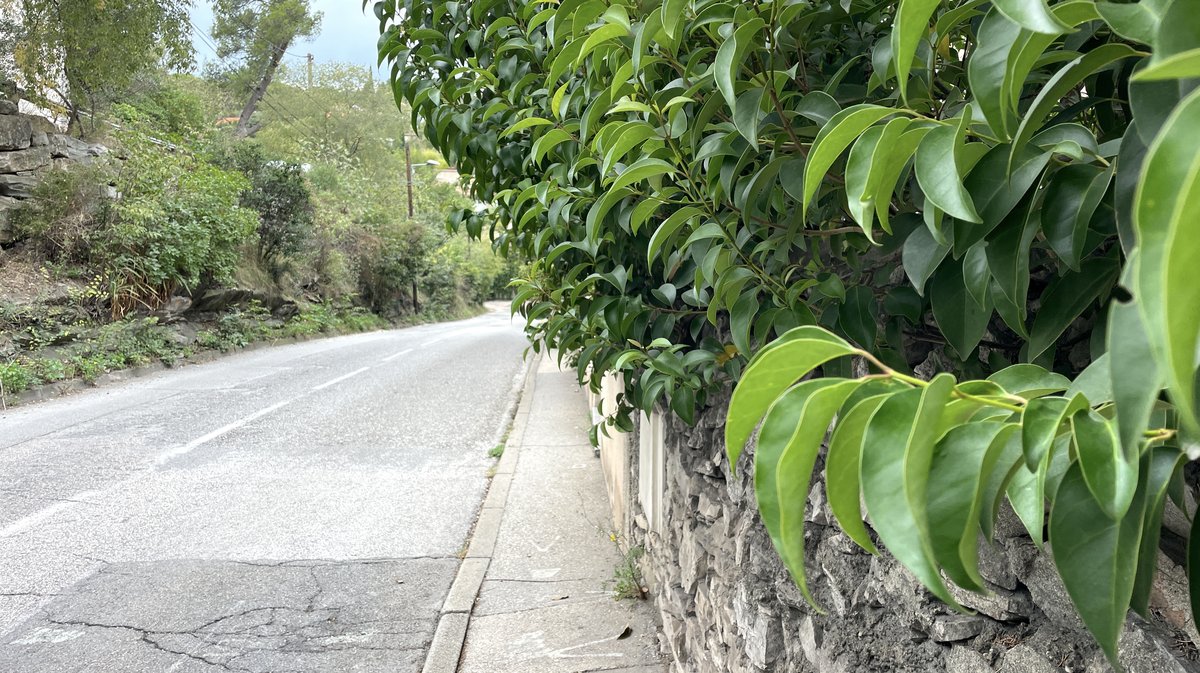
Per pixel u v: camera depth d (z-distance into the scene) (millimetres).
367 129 37500
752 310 1487
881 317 1614
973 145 773
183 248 15648
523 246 3049
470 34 2596
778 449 602
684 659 3254
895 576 1578
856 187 738
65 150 15727
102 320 14023
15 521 5609
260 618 4137
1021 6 559
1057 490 576
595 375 2818
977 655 1341
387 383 12789
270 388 12016
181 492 6363
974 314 1004
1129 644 1028
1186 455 564
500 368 15141
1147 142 593
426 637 3930
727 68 1042
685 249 1669
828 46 1500
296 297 23578
